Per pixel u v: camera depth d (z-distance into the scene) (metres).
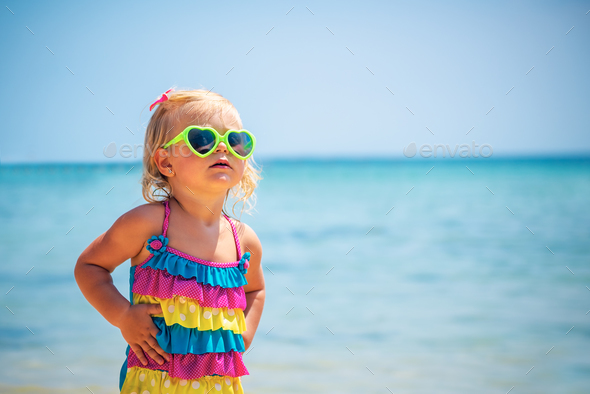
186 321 1.65
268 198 19.92
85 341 4.69
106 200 16.38
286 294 7.06
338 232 12.72
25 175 26.27
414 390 3.80
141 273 1.71
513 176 29.09
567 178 26.80
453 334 5.25
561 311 6.09
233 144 1.79
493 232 12.48
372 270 8.66
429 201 18.66
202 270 1.73
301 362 4.40
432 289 7.32
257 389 3.82
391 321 5.73
